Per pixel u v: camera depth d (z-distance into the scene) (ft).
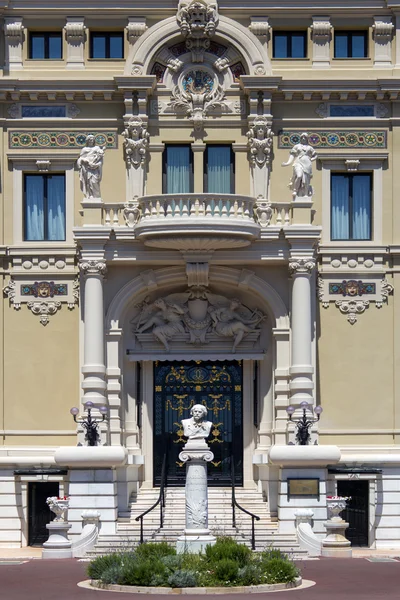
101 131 204.44
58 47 205.77
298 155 197.67
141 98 202.90
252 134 203.31
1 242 203.41
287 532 185.98
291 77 204.13
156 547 152.56
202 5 203.31
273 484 194.49
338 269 202.80
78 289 201.98
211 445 204.13
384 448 199.82
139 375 204.13
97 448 186.80
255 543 181.27
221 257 196.65
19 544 196.03
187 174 205.26
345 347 202.08
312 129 204.44
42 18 205.16
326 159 204.44
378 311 202.69
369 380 201.87
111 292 199.11
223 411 204.54
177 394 204.85
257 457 199.00
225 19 204.44
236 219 192.54
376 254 203.00
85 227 194.90
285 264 198.70
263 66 203.62
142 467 202.28
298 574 149.07
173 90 204.95
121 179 204.33
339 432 200.64
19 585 147.64
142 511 193.57
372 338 202.28
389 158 204.85
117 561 147.84
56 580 151.84
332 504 180.86
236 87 204.95
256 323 202.08
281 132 204.54
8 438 200.64
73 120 204.13
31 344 201.98
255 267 199.52
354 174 205.46
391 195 204.44
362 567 165.37
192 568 144.05
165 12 204.95
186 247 195.00
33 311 202.18
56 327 202.18
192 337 201.98
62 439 200.54
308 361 195.21
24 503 196.95
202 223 191.21
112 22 205.16
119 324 199.21
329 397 201.46
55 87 202.90
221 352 202.18
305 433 190.08
